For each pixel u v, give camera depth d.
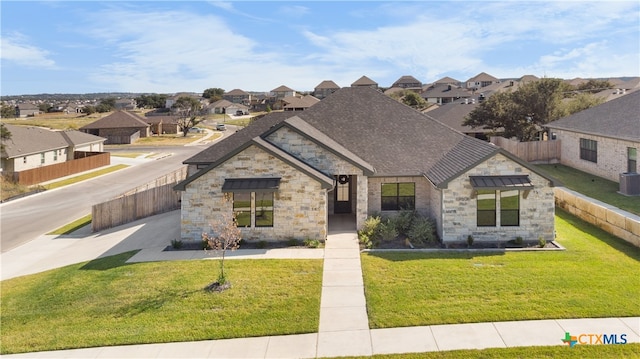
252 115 141.25
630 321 11.32
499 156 18.42
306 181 19.30
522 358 9.83
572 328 11.05
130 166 52.06
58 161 51.31
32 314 13.38
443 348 10.39
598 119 33.69
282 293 13.85
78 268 17.67
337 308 12.79
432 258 16.94
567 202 23.78
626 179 25.80
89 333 11.80
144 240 21.39
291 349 10.66
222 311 12.73
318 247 18.66
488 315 11.88
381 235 19.84
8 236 25.06
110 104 165.62
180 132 98.56
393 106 25.92
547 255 16.86
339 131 24.56
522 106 43.88
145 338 11.35
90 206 32.47
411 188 21.95
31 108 160.75
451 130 24.58
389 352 10.34
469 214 18.75
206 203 19.69
